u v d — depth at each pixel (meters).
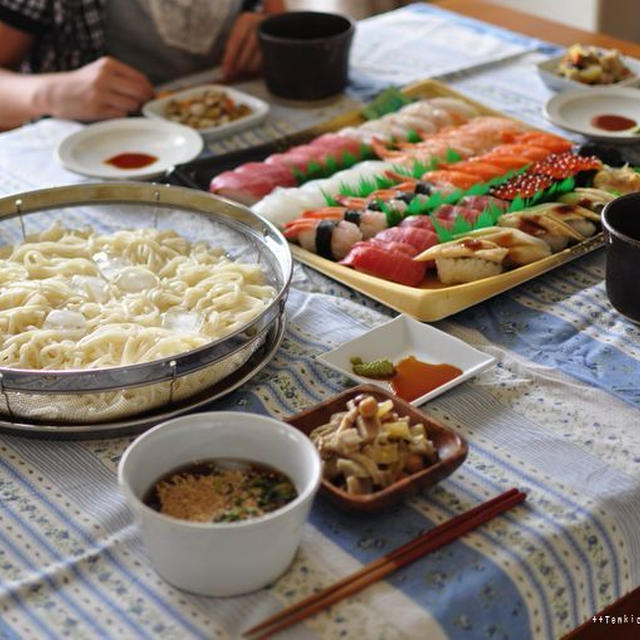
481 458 0.98
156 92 2.01
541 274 1.32
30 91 1.92
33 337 1.05
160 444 0.85
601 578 0.91
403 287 1.23
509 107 1.89
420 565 0.84
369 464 0.88
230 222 1.24
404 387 1.08
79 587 0.83
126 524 0.90
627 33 3.09
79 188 1.27
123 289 1.17
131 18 2.17
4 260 1.23
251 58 2.07
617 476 0.96
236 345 1.01
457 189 1.46
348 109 1.90
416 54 2.15
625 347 1.17
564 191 1.44
